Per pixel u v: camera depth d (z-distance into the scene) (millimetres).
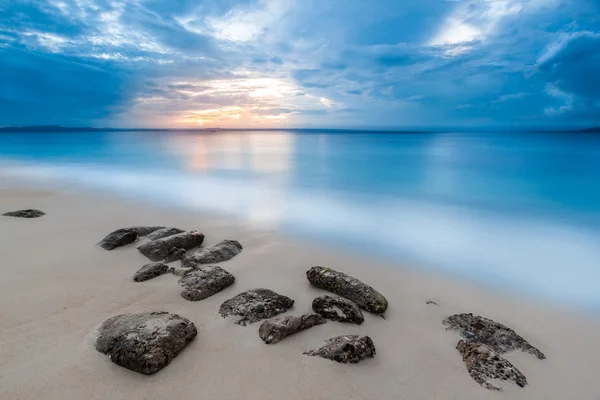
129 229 8070
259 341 4543
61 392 3566
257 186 17969
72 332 4562
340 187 17734
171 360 4082
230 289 6035
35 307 5148
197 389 3719
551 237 10000
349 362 4164
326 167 25094
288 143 58719
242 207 12914
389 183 18719
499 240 9711
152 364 3836
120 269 6594
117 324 4512
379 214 12492
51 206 12203
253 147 47969
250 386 3793
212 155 35031
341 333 4840
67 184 17766
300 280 6543
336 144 52438
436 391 3854
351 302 5262
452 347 4629
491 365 4152
